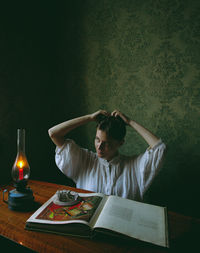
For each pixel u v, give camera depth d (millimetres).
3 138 1179
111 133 853
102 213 620
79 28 1412
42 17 1394
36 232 577
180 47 1131
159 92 1202
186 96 1137
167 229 577
